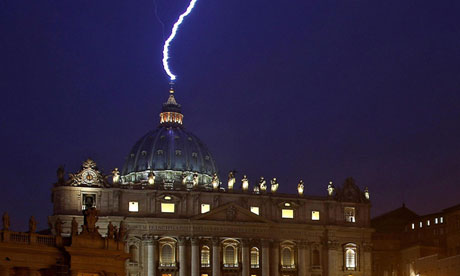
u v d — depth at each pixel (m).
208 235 159.25
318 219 169.00
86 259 77.12
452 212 169.62
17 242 72.81
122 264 82.00
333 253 167.00
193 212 159.75
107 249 79.38
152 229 156.25
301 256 165.25
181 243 157.50
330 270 166.00
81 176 155.38
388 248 184.88
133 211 157.25
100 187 155.38
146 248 155.25
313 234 167.25
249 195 164.62
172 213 158.62
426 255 171.00
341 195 171.75
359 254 170.38
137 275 154.12
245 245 161.38
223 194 162.88
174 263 156.88
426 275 158.00
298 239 165.88
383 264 184.12
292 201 167.00
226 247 161.50
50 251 75.38
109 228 82.69
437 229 179.62
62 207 152.88
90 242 78.44
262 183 167.38
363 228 170.38
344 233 169.50
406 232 187.50
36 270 74.44
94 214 80.62
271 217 165.25
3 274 70.94
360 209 172.25
